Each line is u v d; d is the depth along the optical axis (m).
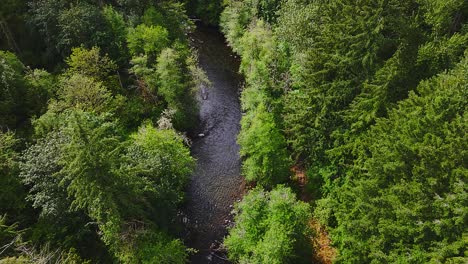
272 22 58.03
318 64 36.19
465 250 21.28
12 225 27.56
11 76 37.50
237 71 59.91
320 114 35.09
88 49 47.81
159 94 46.19
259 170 38.00
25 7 51.78
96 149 24.78
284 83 43.41
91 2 53.34
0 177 30.66
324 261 32.06
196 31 70.56
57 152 29.53
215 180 41.84
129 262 28.86
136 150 32.69
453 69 28.41
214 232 36.69
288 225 29.36
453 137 23.12
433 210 22.94
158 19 53.16
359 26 32.59
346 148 32.56
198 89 50.19
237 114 51.16
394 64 30.34
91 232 31.44
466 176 21.62
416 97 27.09
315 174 37.12
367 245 27.03
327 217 33.09
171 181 34.16
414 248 23.58
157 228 32.00
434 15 34.16
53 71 48.19
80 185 24.88
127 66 49.72
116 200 26.55
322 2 42.91
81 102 38.22
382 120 28.95
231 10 64.19
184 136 45.16
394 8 32.00
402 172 25.42
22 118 38.59
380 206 25.55
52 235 29.08
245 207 32.06
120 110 42.84
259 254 29.52
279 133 38.66
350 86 33.94
